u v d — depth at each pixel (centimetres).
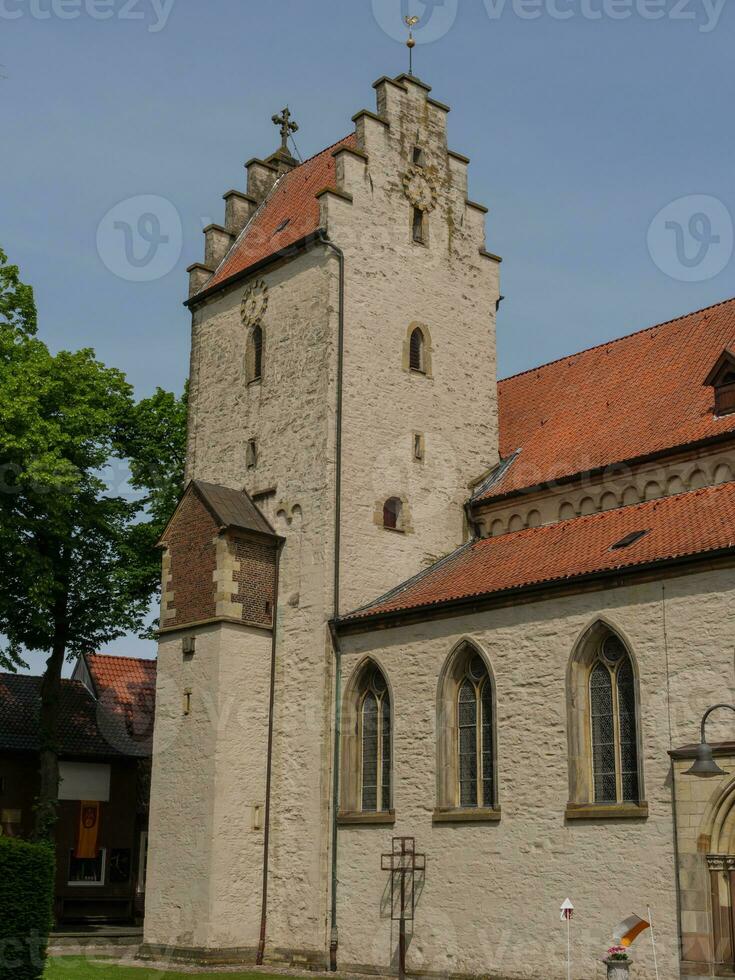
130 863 4834
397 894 3009
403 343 3750
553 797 2738
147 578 4394
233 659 3397
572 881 2659
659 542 2809
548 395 4012
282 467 3634
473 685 3008
